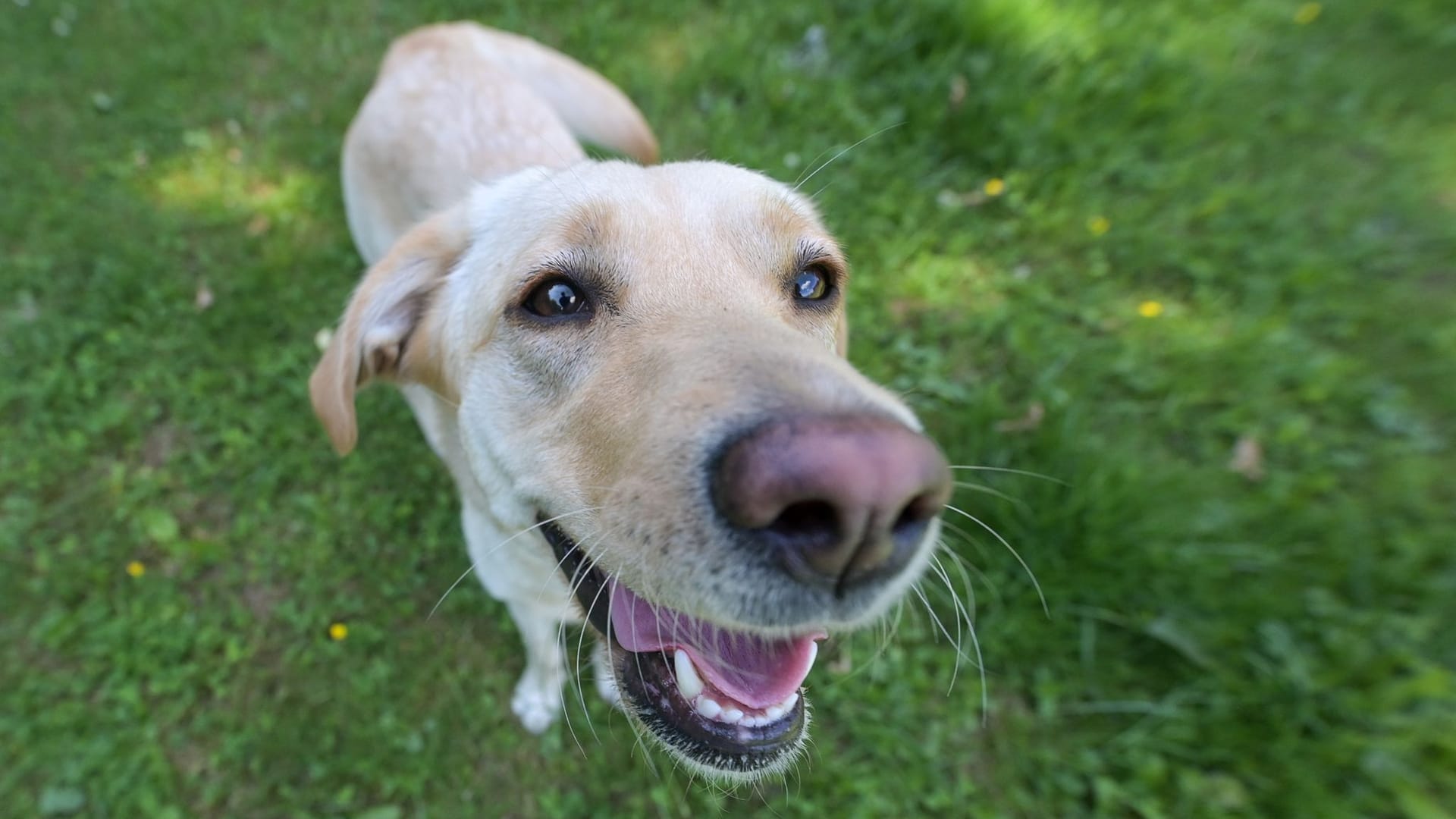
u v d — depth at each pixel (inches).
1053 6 27.4
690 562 6.8
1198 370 20.6
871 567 6.3
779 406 6.5
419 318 12.2
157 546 17.9
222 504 18.5
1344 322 21.6
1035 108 24.4
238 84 26.3
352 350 11.5
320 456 19.1
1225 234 23.4
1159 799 15.2
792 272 10.1
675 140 25.0
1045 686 16.3
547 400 9.3
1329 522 17.7
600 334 9.0
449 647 17.1
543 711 16.2
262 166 24.0
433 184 17.2
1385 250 23.1
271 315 21.0
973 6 25.7
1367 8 29.6
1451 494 18.7
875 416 6.3
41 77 26.2
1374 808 14.6
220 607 17.3
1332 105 26.9
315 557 17.8
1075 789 15.5
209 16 28.3
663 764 15.8
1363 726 15.1
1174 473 18.2
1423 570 17.4
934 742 15.9
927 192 23.6
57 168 24.1
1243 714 15.5
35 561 17.6
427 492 18.8
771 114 25.2
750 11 28.2
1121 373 20.6
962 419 19.1
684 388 7.2
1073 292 22.3
